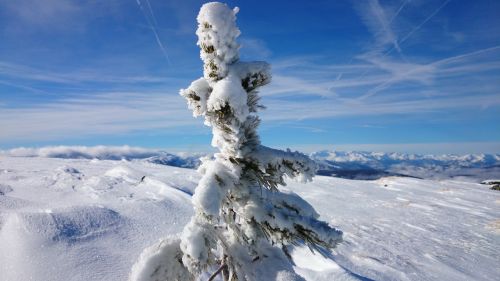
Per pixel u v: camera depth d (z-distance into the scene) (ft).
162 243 6.15
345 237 26.48
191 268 5.39
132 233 15.98
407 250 24.68
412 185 66.39
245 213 6.02
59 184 27.84
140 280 5.60
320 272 15.56
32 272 10.83
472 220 38.29
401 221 35.06
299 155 5.81
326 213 36.45
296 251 17.42
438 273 20.70
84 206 17.83
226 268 6.33
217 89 5.00
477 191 61.52
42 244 12.74
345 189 56.18
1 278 10.58
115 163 57.41
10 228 13.82
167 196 25.41
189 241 5.33
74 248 12.94
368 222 33.24
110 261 12.41
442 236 30.07
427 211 42.16
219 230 6.71
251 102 5.82
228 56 5.34
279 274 5.88
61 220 15.31
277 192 6.49
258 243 6.25
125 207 20.24
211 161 6.13
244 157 5.89
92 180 31.04
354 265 19.75
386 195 53.47
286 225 5.78
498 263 23.98
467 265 22.98
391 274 19.25
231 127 5.35
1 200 19.10
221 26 5.22
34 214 15.26
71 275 10.98
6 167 38.27
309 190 51.57
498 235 31.60
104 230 15.62
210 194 5.21
